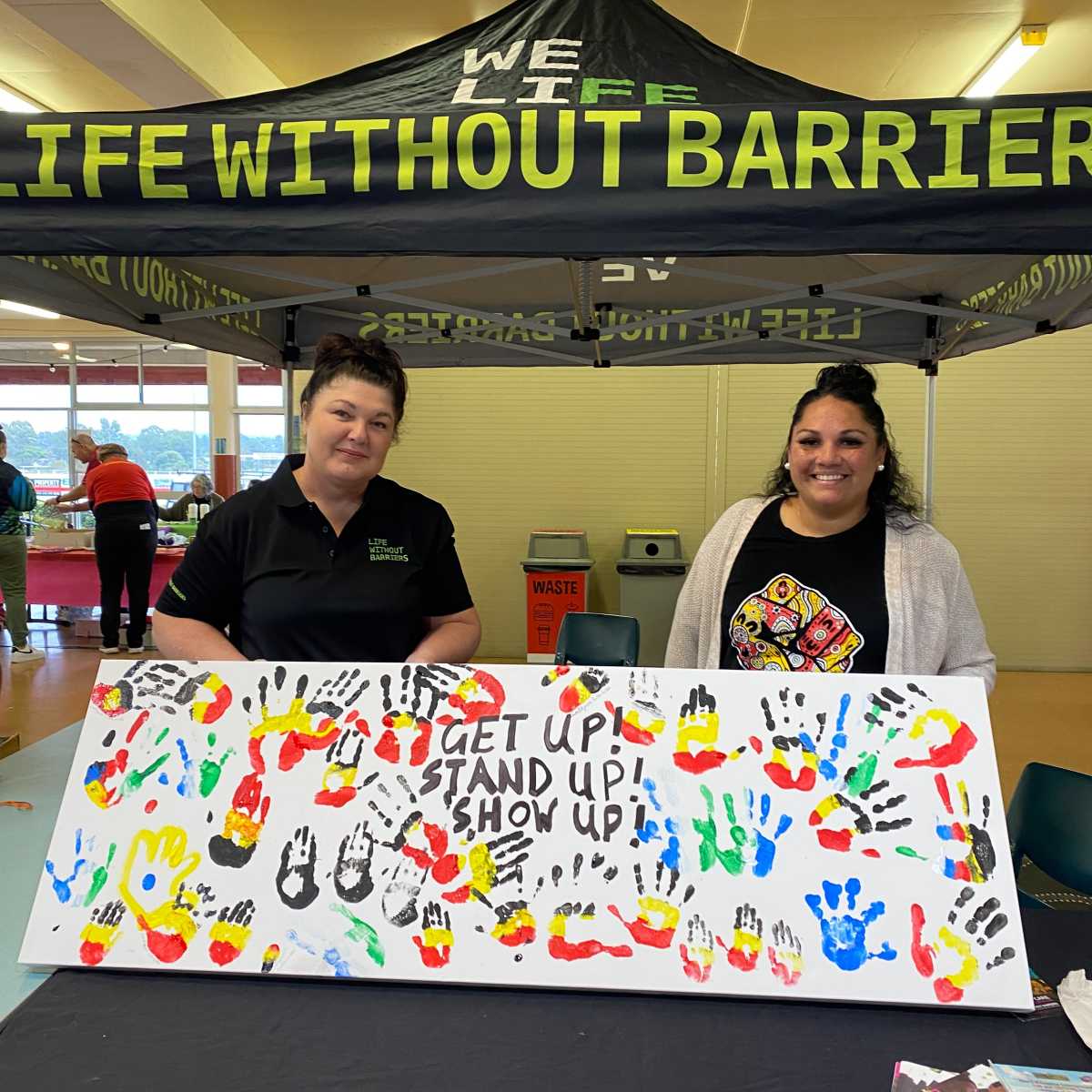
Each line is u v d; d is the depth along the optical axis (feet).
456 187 3.90
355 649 4.49
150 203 3.98
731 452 18.61
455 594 5.05
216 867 3.13
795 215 3.79
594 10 5.27
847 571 4.65
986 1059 2.58
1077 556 18.01
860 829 3.09
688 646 5.26
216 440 33.01
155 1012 2.77
